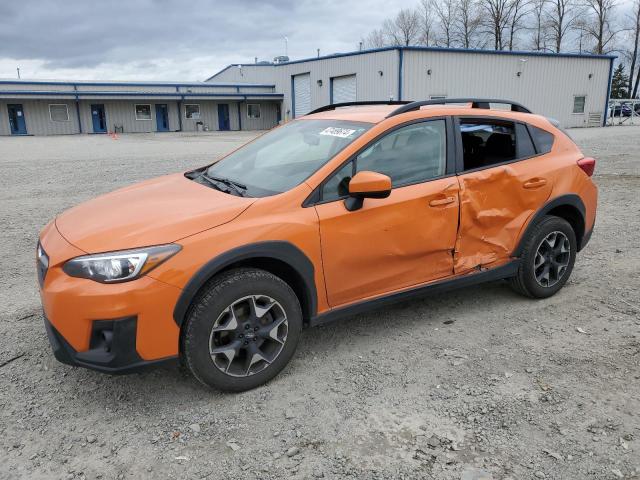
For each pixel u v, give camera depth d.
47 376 3.54
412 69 30.34
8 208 8.81
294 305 3.40
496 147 4.36
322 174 3.51
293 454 2.78
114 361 2.91
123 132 41.53
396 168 3.80
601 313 4.45
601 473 2.63
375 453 2.78
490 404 3.19
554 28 67.31
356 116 4.12
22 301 4.80
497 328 4.19
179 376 3.53
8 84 37.72
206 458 2.76
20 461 2.74
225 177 4.05
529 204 4.38
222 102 44.50
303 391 3.35
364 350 3.86
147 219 3.18
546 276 4.63
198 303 3.08
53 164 15.15
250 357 3.29
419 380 3.46
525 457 2.75
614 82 76.06
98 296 2.85
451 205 3.95
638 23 64.94
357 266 3.62
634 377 3.47
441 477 2.61
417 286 3.96
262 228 3.22
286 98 43.59
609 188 10.12
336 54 35.53
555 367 3.60
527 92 33.62
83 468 2.69
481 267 4.26
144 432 2.97
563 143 4.75
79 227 3.25
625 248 6.23
